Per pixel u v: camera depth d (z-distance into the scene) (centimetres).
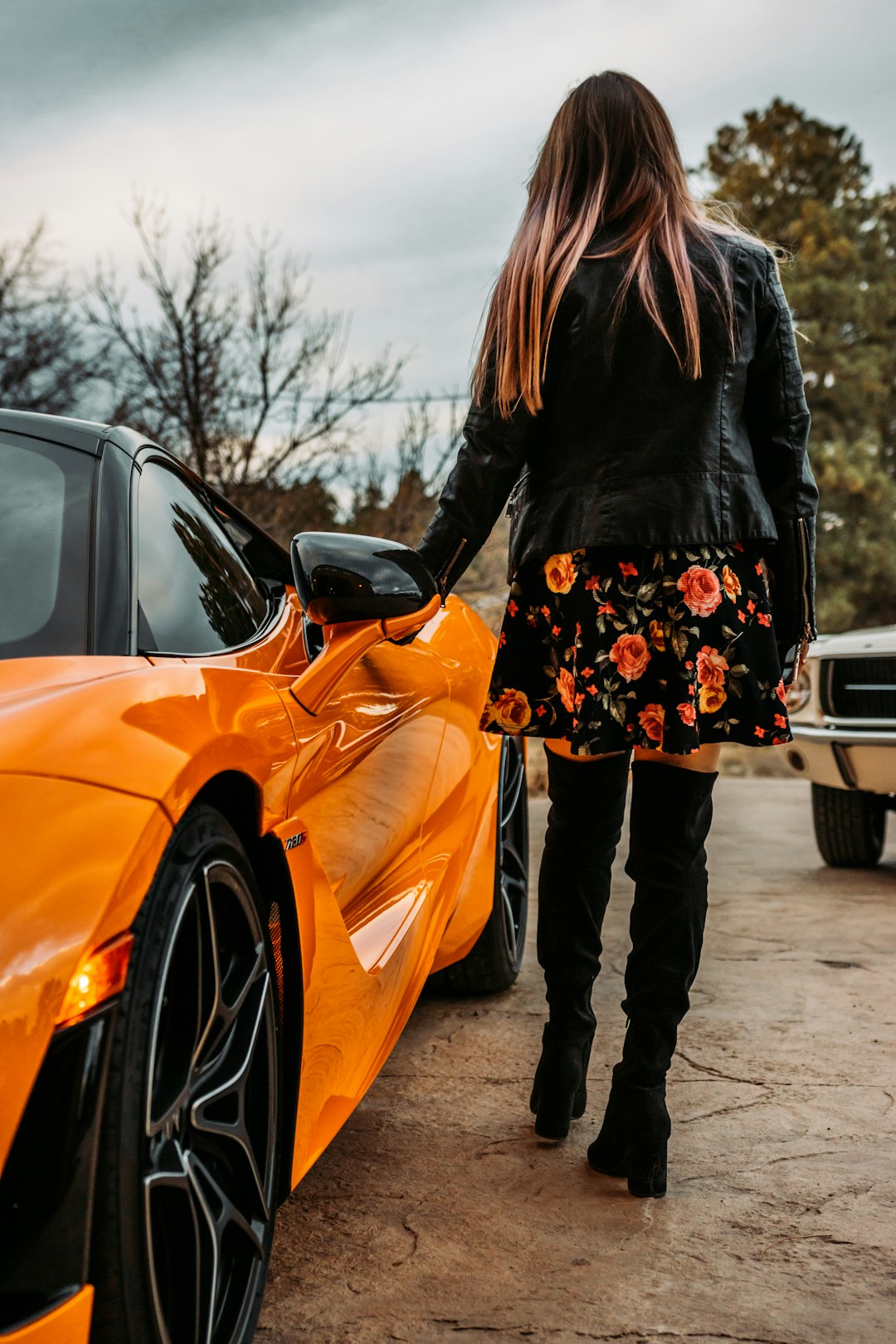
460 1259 177
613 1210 193
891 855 573
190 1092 125
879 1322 159
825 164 3428
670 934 199
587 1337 155
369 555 178
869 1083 249
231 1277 140
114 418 1030
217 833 133
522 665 208
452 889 263
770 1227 187
